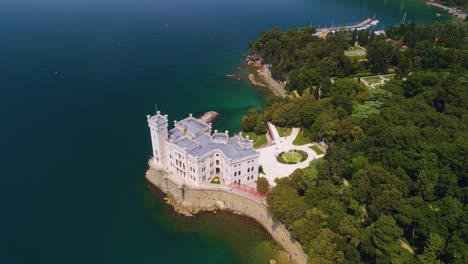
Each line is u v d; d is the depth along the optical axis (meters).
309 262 149.00
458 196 157.00
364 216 167.00
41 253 171.12
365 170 175.62
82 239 179.00
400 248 141.38
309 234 157.38
